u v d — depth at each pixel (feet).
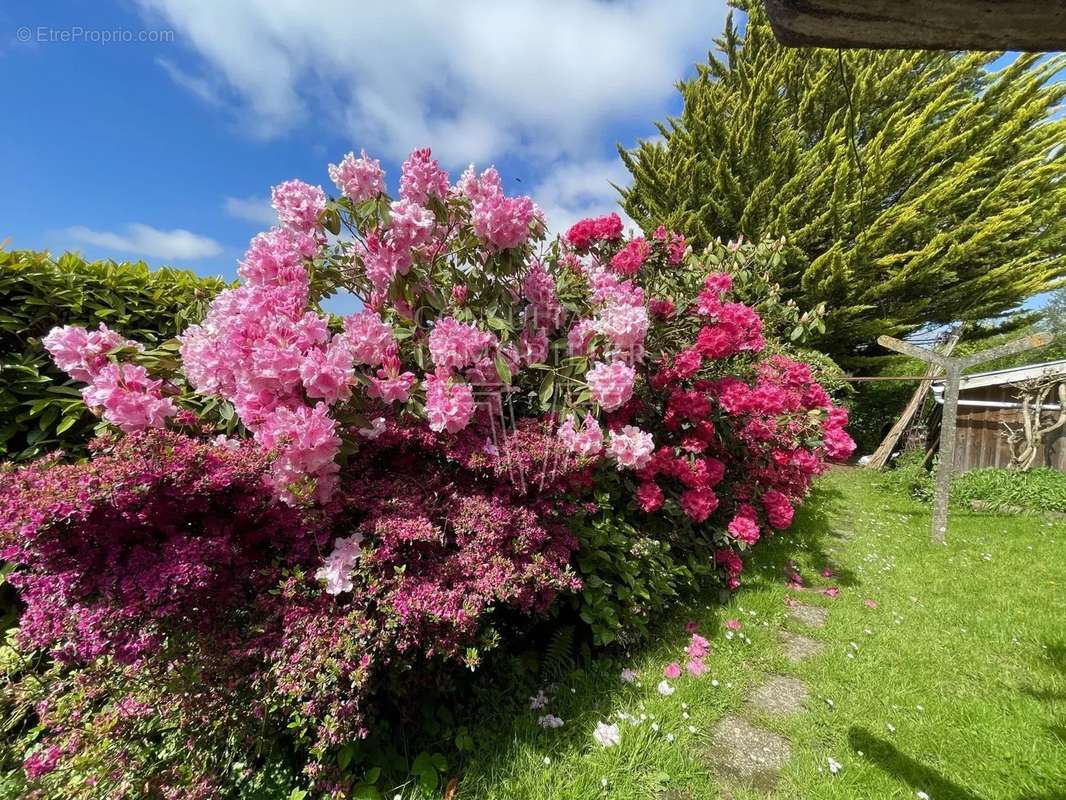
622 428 6.73
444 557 4.95
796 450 10.37
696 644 7.16
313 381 4.27
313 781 3.97
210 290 7.98
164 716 4.11
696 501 8.11
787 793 4.94
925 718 6.04
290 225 5.97
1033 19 1.81
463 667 5.62
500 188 6.10
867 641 7.84
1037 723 5.94
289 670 3.75
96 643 3.71
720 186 32.86
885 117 32.17
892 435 24.41
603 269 8.89
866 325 30.96
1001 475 18.01
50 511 3.44
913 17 1.88
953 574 10.80
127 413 4.51
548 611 6.23
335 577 4.20
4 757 4.62
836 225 30.25
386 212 5.51
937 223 30.32
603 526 7.04
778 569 10.59
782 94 35.12
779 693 6.53
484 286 6.77
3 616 5.38
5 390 5.86
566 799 4.54
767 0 1.98
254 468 4.21
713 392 9.14
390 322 6.24
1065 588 10.03
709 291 9.20
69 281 6.57
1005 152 30.53
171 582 3.63
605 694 5.97
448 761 4.88
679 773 5.00
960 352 33.88
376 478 5.37
